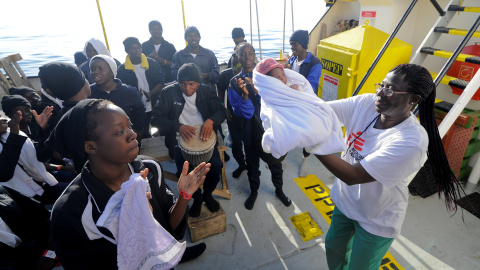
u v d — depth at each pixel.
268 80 1.33
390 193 1.44
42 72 1.93
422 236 2.59
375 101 1.46
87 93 2.23
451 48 3.45
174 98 2.62
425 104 1.35
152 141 3.31
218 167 2.57
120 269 1.00
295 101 1.24
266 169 3.72
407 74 1.19
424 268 2.29
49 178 2.55
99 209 1.03
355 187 1.55
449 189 1.51
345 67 3.45
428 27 3.79
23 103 2.53
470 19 3.18
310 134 1.13
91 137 1.00
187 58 4.28
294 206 3.05
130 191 0.95
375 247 1.59
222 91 3.68
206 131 2.54
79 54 4.72
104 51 4.16
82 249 1.04
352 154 1.57
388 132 1.33
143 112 2.96
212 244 2.59
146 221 0.99
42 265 2.15
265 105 1.35
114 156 1.04
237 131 3.25
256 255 2.47
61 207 0.99
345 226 1.79
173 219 1.31
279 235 2.68
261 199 3.17
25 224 2.08
